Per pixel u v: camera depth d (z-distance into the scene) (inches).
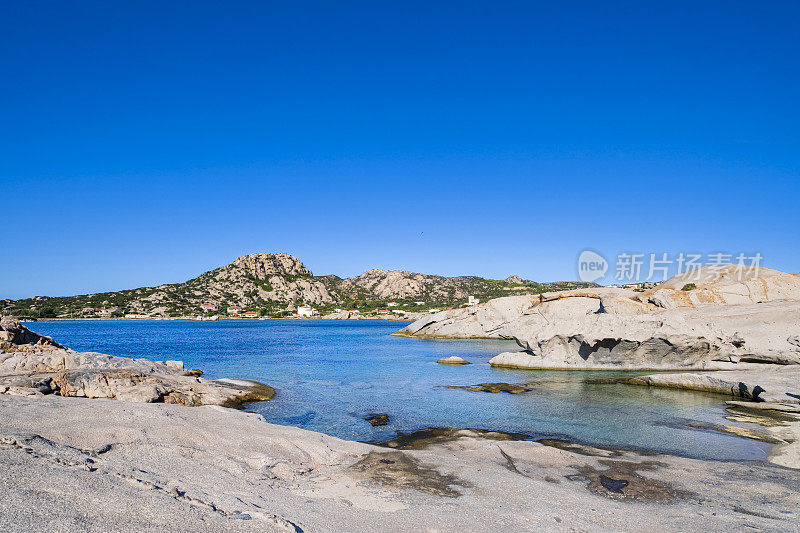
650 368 1531.7
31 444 415.5
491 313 3444.9
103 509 293.6
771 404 945.5
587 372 1533.0
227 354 2336.4
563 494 459.2
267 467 490.6
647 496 465.7
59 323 7145.7
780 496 468.8
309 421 840.3
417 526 355.6
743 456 624.4
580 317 1648.6
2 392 799.1
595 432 757.3
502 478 499.8
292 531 305.6
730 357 1445.6
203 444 526.3
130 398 880.9
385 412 913.5
